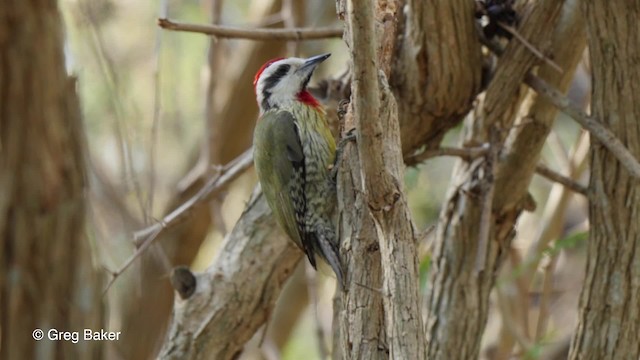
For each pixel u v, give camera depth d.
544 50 10.57
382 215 7.47
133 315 15.86
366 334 8.03
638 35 9.60
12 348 8.26
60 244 8.40
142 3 18.09
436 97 10.60
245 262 11.45
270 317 11.62
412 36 10.36
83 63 16.16
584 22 10.18
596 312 10.22
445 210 11.84
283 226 10.93
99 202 15.65
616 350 10.12
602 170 10.10
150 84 17.77
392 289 7.38
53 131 8.42
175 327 11.44
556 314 18.52
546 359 17.89
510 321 13.73
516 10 10.66
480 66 10.64
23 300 8.30
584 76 17.39
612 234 10.09
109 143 16.38
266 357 16.81
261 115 11.62
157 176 17.81
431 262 11.95
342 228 8.68
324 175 10.66
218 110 16.61
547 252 12.41
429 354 11.66
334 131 11.75
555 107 10.91
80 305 8.44
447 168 17.97
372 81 7.12
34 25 8.34
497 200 11.44
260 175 11.12
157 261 15.89
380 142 7.30
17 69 8.31
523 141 11.12
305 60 11.63
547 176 11.39
